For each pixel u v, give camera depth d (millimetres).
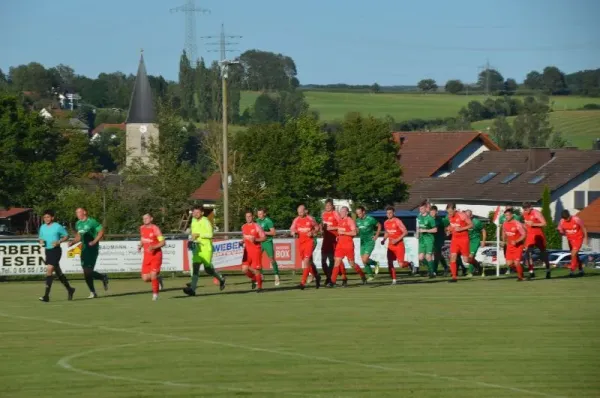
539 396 43844
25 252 111812
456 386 45719
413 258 117812
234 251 116562
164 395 43844
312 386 45688
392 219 96812
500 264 125375
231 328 64125
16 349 56188
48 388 45438
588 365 50719
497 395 43969
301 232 92188
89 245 85875
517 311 72562
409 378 47531
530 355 53625
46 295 82625
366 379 47281
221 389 45031
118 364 51281
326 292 89250
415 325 65125
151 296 87438
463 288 91812
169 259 114562
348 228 94250
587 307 75000
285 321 67500
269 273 118125
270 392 44438
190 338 59969
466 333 61469
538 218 101438
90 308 76812
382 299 81750
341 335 60812
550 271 106312
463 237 99312
